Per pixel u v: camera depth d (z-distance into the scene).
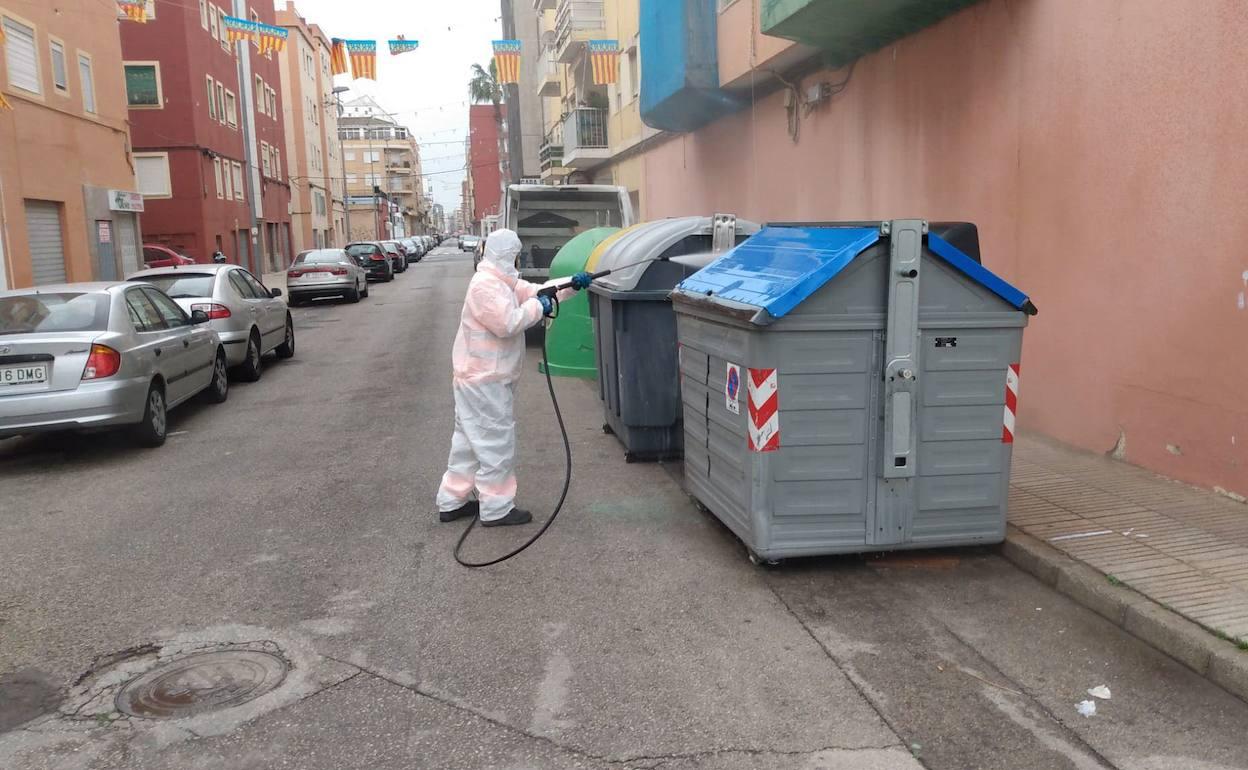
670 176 19.89
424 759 3.27
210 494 6.71
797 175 12.62
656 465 7.20
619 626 4.34
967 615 4.41
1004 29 7.59
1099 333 6.59
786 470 4.77
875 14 8.68
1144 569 4.57
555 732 3.44
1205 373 5.71
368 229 87.94
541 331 14.09
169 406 8.70
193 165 30.59
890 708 3.58
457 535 5.68
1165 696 3.65
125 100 22.47
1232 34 5.38
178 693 3.75
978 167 8.06
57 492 6.87
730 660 3.99
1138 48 6.09
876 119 10.10
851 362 4.72
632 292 6.94
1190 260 5.76
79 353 7.48
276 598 4.74
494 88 42.78
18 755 3.31
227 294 11.45
